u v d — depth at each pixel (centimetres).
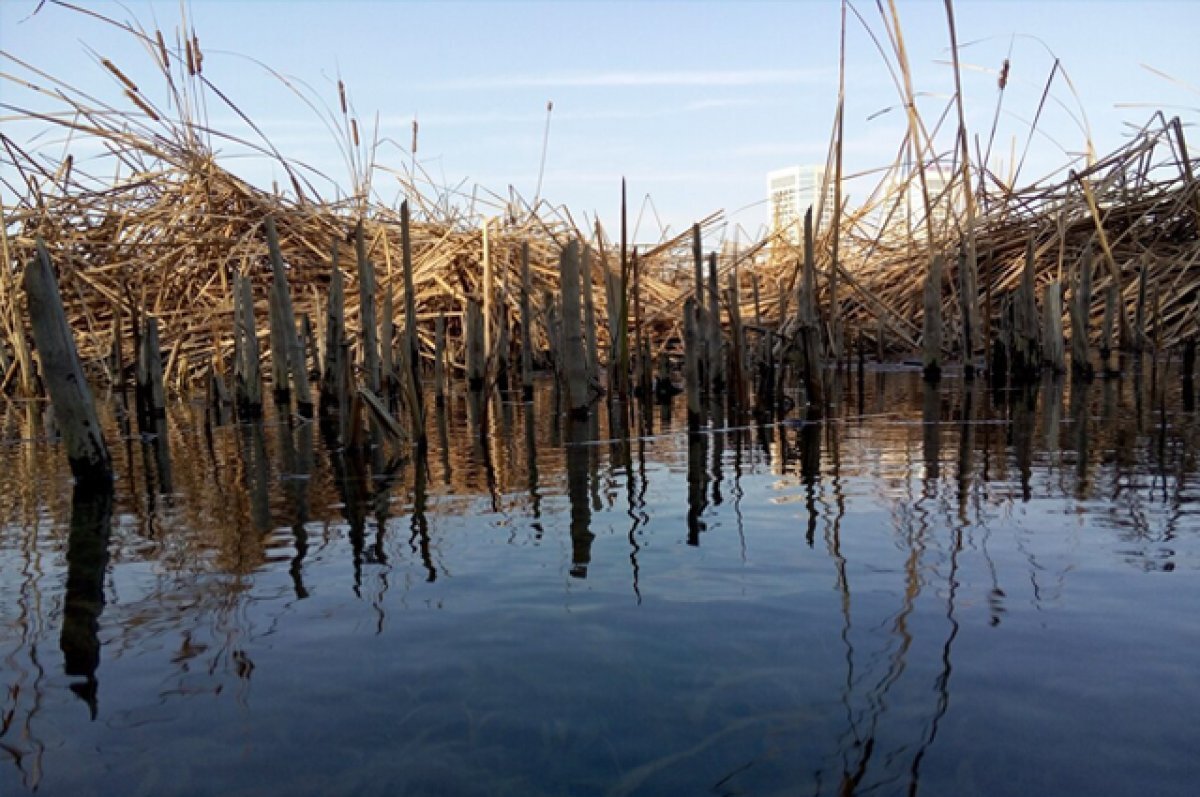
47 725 152
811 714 148
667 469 364
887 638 176
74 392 359
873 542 241
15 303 729
